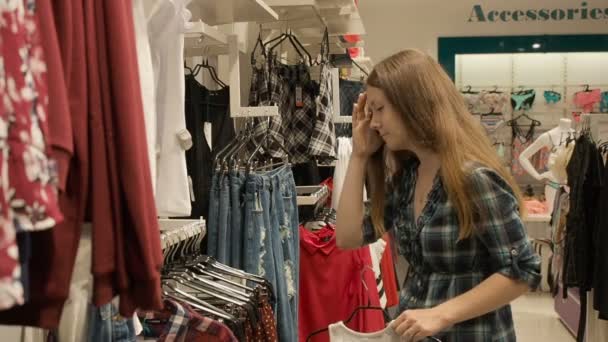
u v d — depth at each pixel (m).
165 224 1.72
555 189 5.77
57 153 0.69
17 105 0.63
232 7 2.17
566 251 3.94
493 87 7.88
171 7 1.23
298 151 2.99
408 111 1.46
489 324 1.48
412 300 1.56
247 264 1.98
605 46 7.58
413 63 1.49
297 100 2.99
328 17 3.49
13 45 0.63
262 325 1.70
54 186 0.68
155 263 0.84
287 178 2.40
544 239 6.10
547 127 7.66
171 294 1.56
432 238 1.48
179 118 1.28
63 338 1.29
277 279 2.14
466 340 1.47
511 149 7.57
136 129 0.82
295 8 2.95
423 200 1.55
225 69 3.34
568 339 4.53
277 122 2.75
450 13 7.82
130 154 0.81
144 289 0.83
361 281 2.64
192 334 1.36
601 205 3.55
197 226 1.73
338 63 4.53
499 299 1.38
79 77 0.77
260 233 2.00
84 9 0.78
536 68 7.82
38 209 0.64
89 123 0.78
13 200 0.62
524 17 7.71
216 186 2.00
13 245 0.61
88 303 1.23
